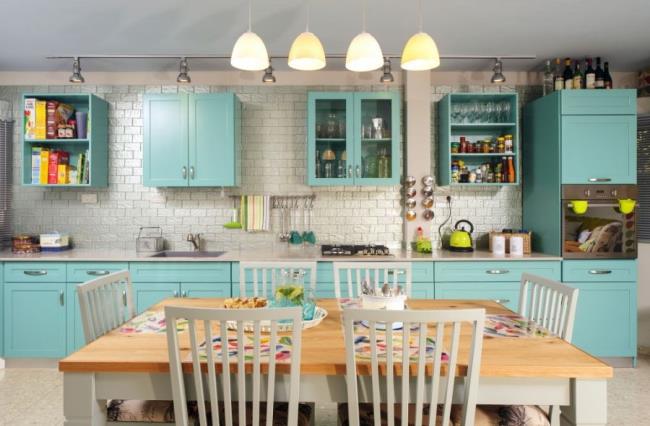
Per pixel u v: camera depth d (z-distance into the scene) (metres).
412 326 1.90
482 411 1.73
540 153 3.82
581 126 3.52
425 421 1.65
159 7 2.84
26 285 3.50
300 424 1.73
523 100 4.15
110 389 1.52
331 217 4.16
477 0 2.75
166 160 3.80
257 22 3.06
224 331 1.36
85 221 4.13
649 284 3.93
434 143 4.16
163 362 1.47
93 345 1.65
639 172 3.98
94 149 3.84
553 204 3.63
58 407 2.80
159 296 3.51
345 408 1.80
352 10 2.88
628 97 3.50
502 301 3.53
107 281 2.14
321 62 2.06
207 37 3.32
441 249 4.10
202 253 3.95
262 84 4.14
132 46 3.49
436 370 1.36
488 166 4.02
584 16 3.00
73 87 4.10
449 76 4.15
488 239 4.16
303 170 4.16
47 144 3.99
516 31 3.24
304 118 4.15
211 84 4.13
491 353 1.56
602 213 3.52
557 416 1.85
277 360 1.49
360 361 1.47
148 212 4.14
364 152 3.88
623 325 3.52
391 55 3.67
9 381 3.24
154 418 1.74
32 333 3.50
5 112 4.05
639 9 2.89
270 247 4.15
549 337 1.75
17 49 3.53
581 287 3.53
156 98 3.79
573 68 3.92
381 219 4.16
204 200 4.15
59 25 3.10
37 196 4.12
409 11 2.90
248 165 4.16
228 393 1.38
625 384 3.19
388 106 3.86
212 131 3.80
